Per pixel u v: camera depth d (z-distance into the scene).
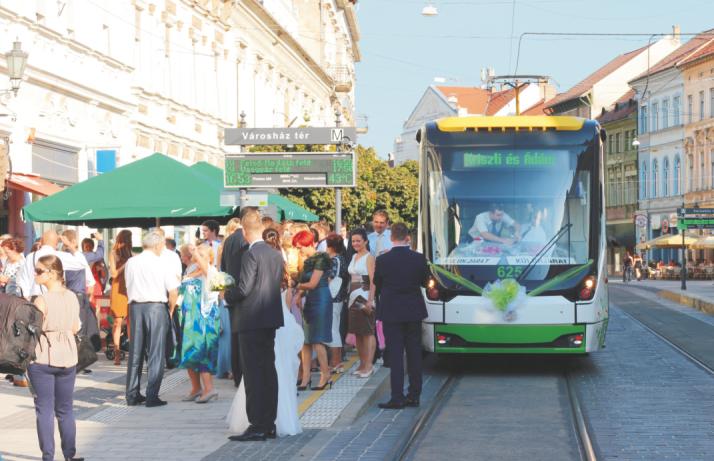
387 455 9.98
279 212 22.12
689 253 71.00
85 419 11.98
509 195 16.48
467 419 12.23
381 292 13.02
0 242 16.14
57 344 9.36
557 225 16.36
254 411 10.69
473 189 16.56
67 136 26.28
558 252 16.25
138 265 13.00
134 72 32.16
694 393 14.03
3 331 8.80
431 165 16.78
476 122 16.81
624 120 84.12
